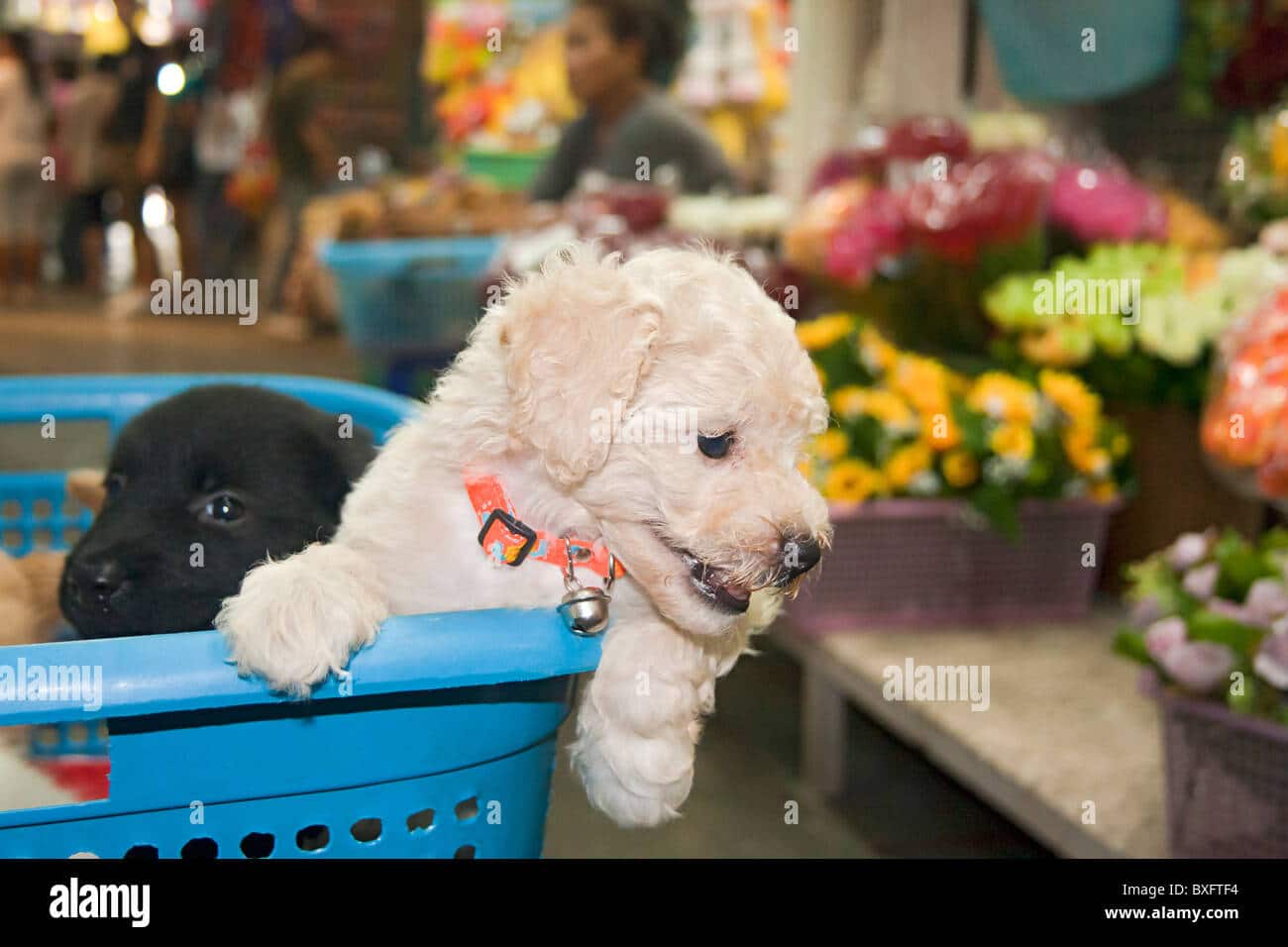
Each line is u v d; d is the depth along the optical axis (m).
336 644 1.26
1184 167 4.20
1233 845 2.11
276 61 9.95
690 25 5.88
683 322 1.55
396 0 9.06
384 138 9.36
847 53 4.94
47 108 11.31
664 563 1.55
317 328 9.04
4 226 10.55
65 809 1.29
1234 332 2.58
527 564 1.58
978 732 2.75
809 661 3.36
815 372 1.66
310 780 1.36
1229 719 2.07
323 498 1.82
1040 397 3.44
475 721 1.43
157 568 1.63
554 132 8.03
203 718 1.31
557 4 8.12
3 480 2.49
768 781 3.40
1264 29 3.57
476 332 1.68
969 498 3.29
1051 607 3.46
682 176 5.06
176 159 10.78
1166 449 3.55
